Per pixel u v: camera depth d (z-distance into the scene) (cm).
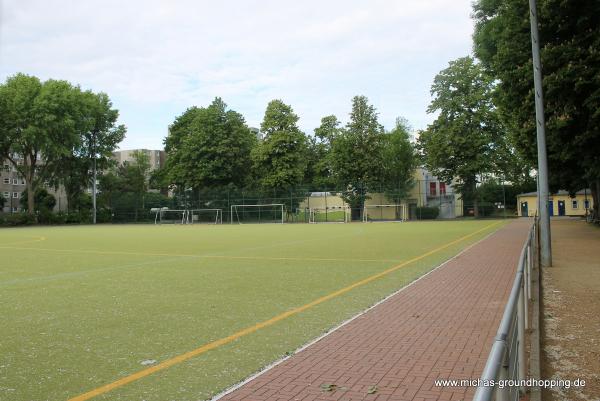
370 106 6184
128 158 11294
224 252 1984
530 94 1775
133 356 595
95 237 3219
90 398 462
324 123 7700
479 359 555
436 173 5672
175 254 1922
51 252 2073
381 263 1502
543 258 1391
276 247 2198
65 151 5753
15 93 5584
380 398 446
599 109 1561
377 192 6047
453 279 1135
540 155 1428
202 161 6306
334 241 2520
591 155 1784
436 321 738
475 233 2900
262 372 523
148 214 6638
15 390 486
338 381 492
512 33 1880
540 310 808
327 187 6700
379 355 577
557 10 1667
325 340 645
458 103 5397
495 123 5347
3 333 715
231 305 898
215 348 624
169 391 476
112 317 812
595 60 1606
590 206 6731
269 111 6209
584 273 1243
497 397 219
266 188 6250
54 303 939
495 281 1095
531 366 522
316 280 1185
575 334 680
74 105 5916
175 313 837
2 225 5694
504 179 5734
